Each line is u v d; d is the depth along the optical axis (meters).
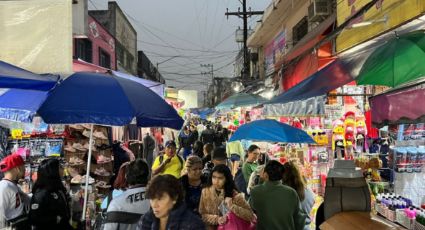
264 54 22.62
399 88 5.05
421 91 4.61
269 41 21.11
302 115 7.86
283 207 4.86
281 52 18.12
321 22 11.71
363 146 7.95
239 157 11.16
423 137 6.49
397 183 6.34
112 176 8.41
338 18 8.64
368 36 6.87
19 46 6.91
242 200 4.57
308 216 5.47
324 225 2.35
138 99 4.58
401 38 4.35
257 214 4.91
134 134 15.40
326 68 5.89
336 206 2.54
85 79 4.57
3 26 6.93
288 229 4.85
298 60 9.68
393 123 5.19
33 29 6.93
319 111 7.85
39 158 7.93
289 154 9.11
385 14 6.24
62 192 4.95
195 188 5.36
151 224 3.27
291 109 7.87
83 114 4.25
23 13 6.95
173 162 8.12
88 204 6.45
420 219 4.94
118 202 3.89
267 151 9.84
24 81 4.13
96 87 4.47
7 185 4.84
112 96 4.43
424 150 6.35
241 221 4.48
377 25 6.52
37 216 4.70
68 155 8.20
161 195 3.15
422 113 4.59
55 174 4.87
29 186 7.46
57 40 6.92
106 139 8.62
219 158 6.43
